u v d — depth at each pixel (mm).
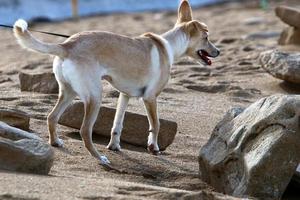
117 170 16750
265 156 14742
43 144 15109
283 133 14836
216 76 28641
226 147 15945
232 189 15305
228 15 52875
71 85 17406
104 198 13234
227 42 37406
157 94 18859
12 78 28281
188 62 30703
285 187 14875
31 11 62312
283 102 15227
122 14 58781
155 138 18656
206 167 16344
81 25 49562
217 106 23797
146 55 18438
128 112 19438
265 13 52125
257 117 15555
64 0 66688
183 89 25953
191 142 19688
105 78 18031
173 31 20016
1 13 61094
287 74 25828
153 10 62406
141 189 14125
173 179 16719
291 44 33938
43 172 14875
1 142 14516
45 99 23062
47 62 32781
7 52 37750
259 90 26484
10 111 19078
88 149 17422
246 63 30828
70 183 13984
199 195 13898
